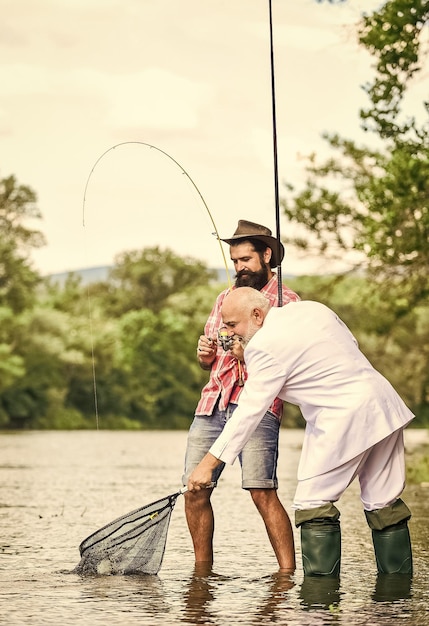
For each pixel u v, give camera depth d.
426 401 47.03
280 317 7.40
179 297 110.69
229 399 7.92
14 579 7.38
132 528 7.62
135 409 98.88
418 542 9.34
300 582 7.20
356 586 7.01
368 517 7.62
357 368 7.34
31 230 91.00
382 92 18.69
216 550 8.92
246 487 7.79
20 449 31.55
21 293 89.31
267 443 7.77
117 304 115.50
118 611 6.18
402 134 19.30
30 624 5.81
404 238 22.92
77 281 102.00
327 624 5.80
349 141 26.23
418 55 18.23
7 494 14.74
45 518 11.60
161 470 20.52
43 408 89.56
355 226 26.48
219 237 8.30
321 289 28.62
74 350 92.62
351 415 7.23
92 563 7.64
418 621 5.87
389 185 21.45
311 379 7.31
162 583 7.19
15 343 89.12
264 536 9.95
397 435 7.50
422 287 28.48
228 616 6.03
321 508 7.42
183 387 101.12
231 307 7.59
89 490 15.41
